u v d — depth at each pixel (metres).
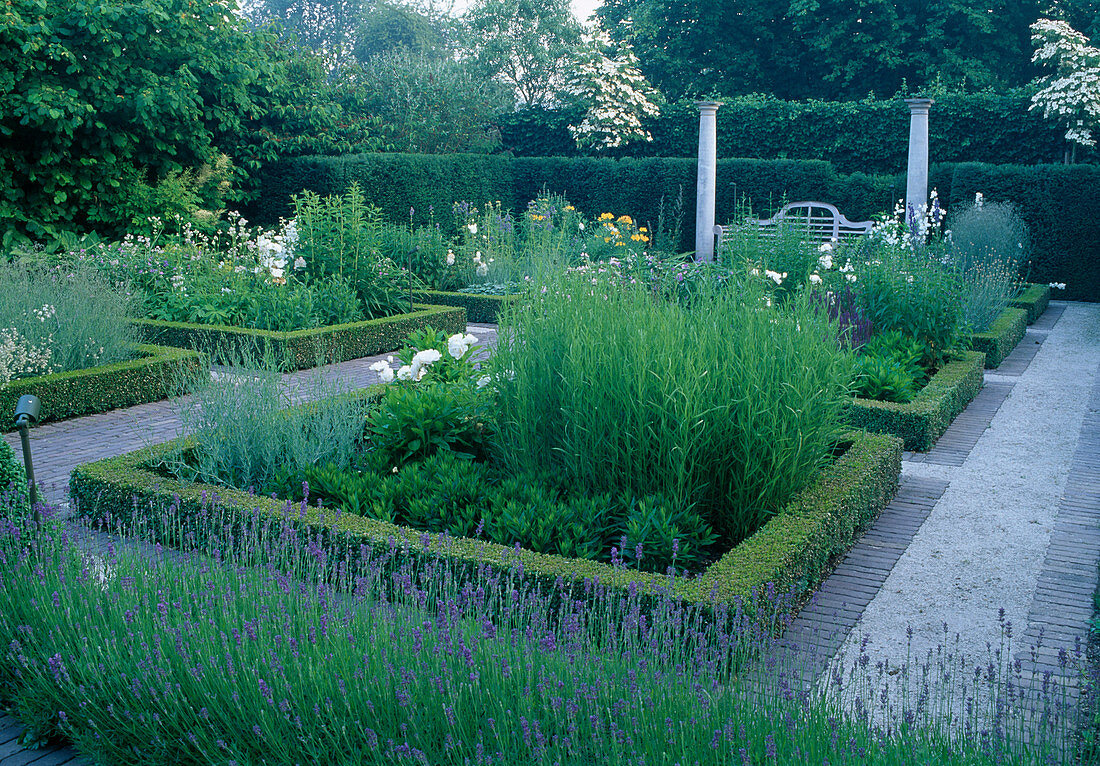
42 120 12.12
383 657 2.73
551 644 2.83
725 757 2.30
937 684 2.80
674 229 17.83
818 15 22.47
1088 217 14.78
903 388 6.91
